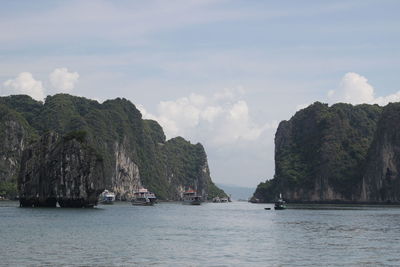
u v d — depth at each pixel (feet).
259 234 304.30
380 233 311.47
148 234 293.64
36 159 574.97
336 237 286.46
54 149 568.41
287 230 335.06
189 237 282.36
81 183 556.51
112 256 203.00
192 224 389.60
